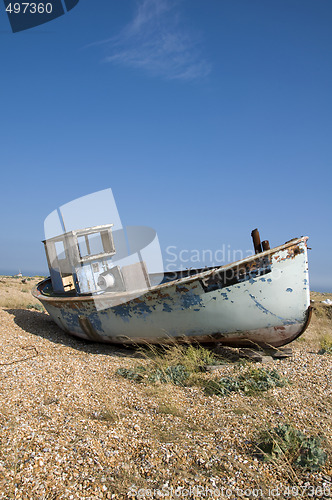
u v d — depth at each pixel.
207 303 7.03
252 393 5.33
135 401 5.22
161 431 4.32
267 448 3.88
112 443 4.02
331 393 5.30
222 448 3.94
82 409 4.91
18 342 8.36
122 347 8.52
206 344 7.63
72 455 3.75
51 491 3.24
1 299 14.84
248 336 7.27
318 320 12.02
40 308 13.66
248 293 6.88
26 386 5.61
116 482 3.38
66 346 8.43
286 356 7.09
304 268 6.72
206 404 5.07
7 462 3.60
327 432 4.20
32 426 4.31
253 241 8.08
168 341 7.72
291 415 4.62
